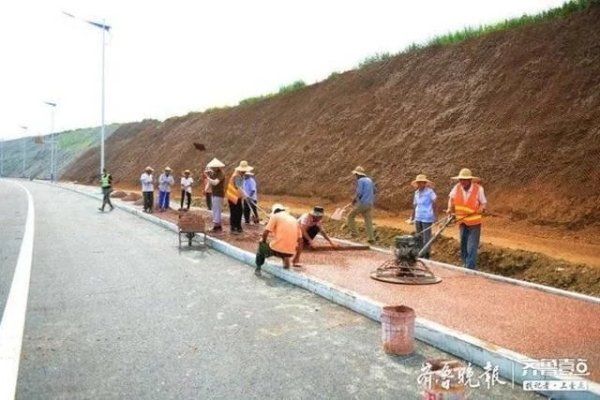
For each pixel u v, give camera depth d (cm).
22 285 757
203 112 4450
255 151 2909
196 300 689
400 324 485
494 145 1482
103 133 3186
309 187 2162
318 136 2395
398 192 1653
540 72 1533
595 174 1160
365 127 2120
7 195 3228
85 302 670
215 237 1234
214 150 3422
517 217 1245
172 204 2350
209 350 499
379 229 1300
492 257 991
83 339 529
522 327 538
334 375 439
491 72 1716
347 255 1000
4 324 573
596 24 1477
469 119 1655
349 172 1997
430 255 1070
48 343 517
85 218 1778
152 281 799
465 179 886
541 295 681
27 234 1329
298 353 492
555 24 1620
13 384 418
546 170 1284
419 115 1878
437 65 2005
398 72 2209
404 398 394
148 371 447
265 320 600
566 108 1370
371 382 425
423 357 484
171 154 4122
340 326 578
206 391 407
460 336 490
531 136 1395
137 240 1249
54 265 912
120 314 619
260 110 3297
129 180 4534
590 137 1248
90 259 977
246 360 473
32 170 8744
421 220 1013
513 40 1731
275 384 420
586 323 552
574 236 1077
